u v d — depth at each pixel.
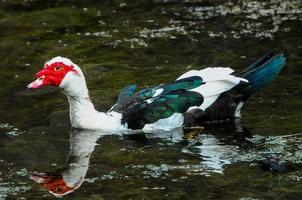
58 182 11.33
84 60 17.66
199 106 13.79
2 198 10.82
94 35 19.62
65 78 13.55
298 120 13.65
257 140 12.88
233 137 13.10
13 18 21.44
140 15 21.19
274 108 14.27
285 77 15.83
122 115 13.82
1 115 14.30
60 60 13.65
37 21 21.09
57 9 22.19
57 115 14.34
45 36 19.72
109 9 21.98
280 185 11.05
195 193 10.80
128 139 13.17
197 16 20.73
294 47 17.81
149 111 13.63
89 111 13.71
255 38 18.67
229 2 21.91
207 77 14.11
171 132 13.48
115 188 11.05
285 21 19.91
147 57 17.69
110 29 20.06
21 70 17.06
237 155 12.28
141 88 15.54
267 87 15.30
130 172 11.66
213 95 13.88
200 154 12.37
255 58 17.20
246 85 14.00
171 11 21.36
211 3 21.91
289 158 12.09
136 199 10.63
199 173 11.54
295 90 15.08
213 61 17.16
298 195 10.69
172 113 13.63
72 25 20.61
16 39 19.52
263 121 13.71
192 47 18.23
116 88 15.72
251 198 10.58
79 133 13.46
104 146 12.86
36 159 12.24
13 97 15.34
